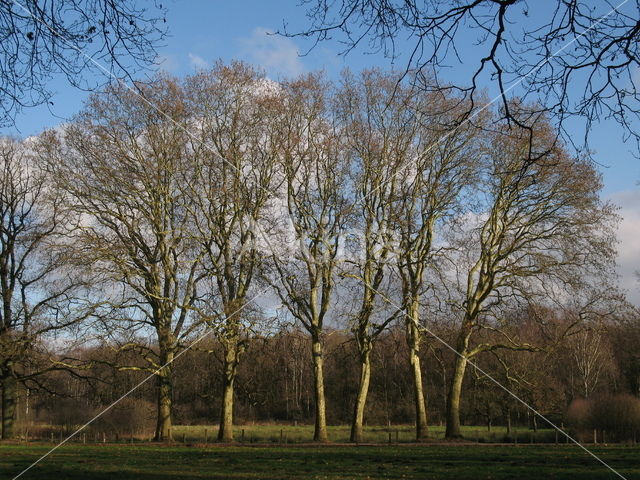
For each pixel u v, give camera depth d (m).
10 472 19.55
